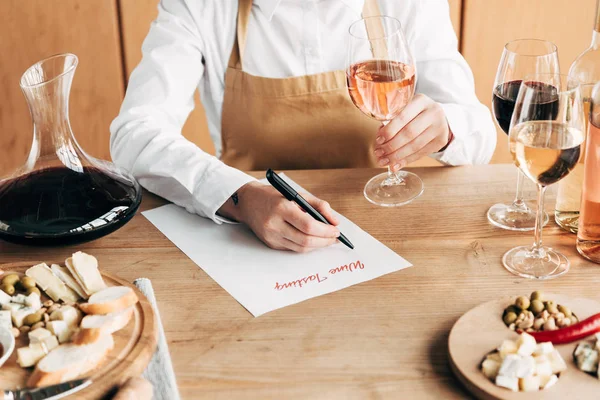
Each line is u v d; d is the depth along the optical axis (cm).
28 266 102
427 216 117
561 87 97
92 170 114
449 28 159
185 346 91
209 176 120
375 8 156
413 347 89
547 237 110
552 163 92
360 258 107
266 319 95
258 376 85
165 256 110
